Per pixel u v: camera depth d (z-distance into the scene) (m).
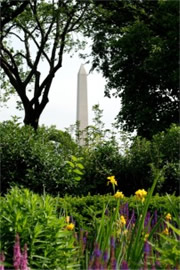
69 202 8.66
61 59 25.88
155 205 8.45
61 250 5.18
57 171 11.87
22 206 5.19
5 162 11.93
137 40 23.88
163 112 24.52
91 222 6.86
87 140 14.73
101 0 26.27
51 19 26.70
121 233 5.45
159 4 25.25
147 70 23.69
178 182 12.95
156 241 5.69
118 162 13.16
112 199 8.67
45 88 25.80
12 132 12.23
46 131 13.69
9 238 4.98
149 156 13.15
